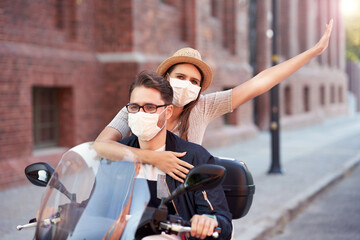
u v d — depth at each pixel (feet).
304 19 97.40
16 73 30.78
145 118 8.15
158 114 8.23
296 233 22.36
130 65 38.04
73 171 7.86
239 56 60.23
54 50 34.50
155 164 8.70
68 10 36.32
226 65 56.08
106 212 7.38
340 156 48.57
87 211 7.39
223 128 56.95
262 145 56.03
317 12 110.73
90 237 7.13
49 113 36.04
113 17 38.42
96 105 38.50
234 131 57.93
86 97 37.42
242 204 10.57
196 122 10.71
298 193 29.37
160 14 43.42
